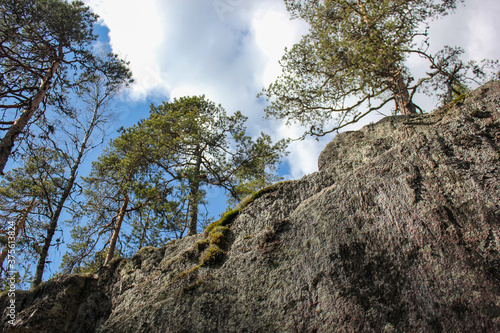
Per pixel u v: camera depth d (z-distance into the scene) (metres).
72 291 6.08
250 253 5.14
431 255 3.73
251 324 4.18
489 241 3.48
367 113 10.19
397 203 4.40
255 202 6.55
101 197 13.09
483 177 3.97
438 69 8.63
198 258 5.82
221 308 4.49
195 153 15.64
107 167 14.02
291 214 5.55
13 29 10.14
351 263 4.18
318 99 10.70
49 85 11.05
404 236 4.04
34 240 10.52
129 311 5.27
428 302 3.43
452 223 3.82
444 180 4.23
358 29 9.04
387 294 3.70
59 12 10.79
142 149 13.34
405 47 8.94
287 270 4.58
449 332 3.15
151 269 6.41
